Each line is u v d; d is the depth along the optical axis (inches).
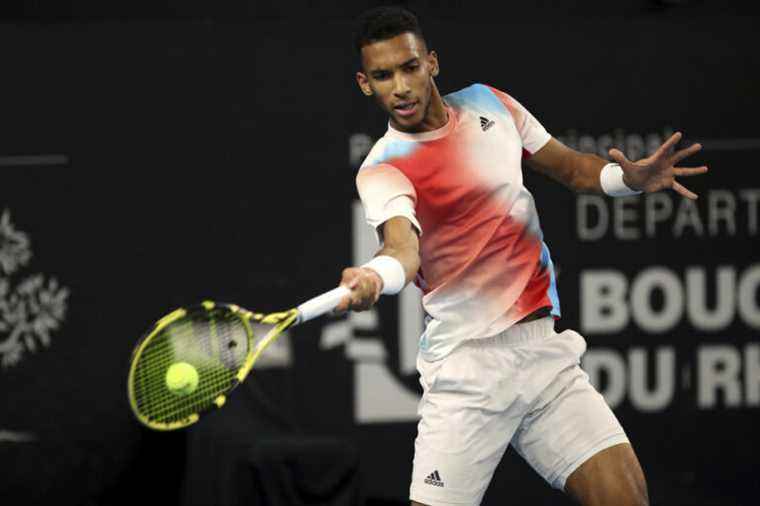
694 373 810.8
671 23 807.7
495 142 465.1
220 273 764.0
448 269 470.9
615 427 473.7
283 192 770.2
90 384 734.5
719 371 813.9
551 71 796.0
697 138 813.2
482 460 478.3
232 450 696.4
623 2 802.2
